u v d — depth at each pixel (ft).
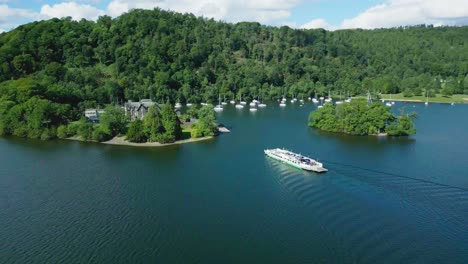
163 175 581.94
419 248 367.86
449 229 402.11
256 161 654.94
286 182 544.21
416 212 440.86
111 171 602.03
